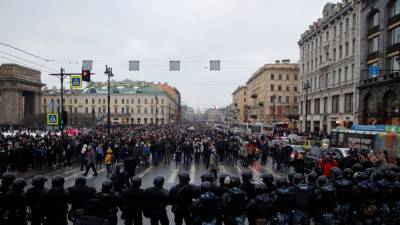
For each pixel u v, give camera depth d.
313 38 58.69
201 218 6.67
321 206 7.29
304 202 7.05
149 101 127.69
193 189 7.47
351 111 43.38
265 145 23.33
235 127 85.19
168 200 7.38
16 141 22.06
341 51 47.25
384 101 35.16
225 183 7.29
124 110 127.88
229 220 6.71
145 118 127.69
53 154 20.98
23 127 83.88
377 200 8.02
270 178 7.37
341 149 17.88
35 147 20.36
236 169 21.03
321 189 7.29
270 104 87.31
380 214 7.99
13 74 93.81
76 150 23.28
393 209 8.02
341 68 46.72
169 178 17.11
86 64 23.27
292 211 7.14
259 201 6.87
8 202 6.67
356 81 41.09
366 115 39.09
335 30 49.31
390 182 8.11
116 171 10.77
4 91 94.62
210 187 6.74
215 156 16.61
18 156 18.64
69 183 15.52
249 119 111.94
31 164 21.38
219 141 25.11
